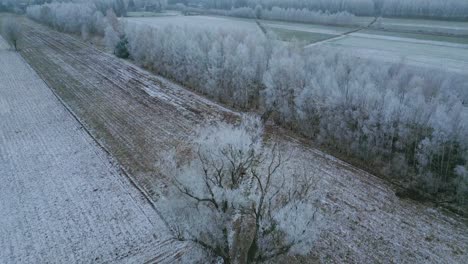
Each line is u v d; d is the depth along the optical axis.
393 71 38.03
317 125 32.31
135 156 29.88
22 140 33.72
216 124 34.94
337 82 32.56
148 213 22.95
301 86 33.75
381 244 19.98
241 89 39.53
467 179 22.61
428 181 24.27
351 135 29.12
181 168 20.09
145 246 20.38
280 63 35.31
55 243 20.77
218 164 17.12
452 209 22.70
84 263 19.30
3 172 28.23
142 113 39.25
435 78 34.00
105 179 26.89
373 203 23.42
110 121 37.31
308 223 15.99
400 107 26.47
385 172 26.84
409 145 26.30
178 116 38.03
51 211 23.48
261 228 15.65
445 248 19.50
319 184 25.45
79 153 30.92
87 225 22.12
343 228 21.22
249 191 17.36
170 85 49.09
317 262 18.91
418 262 18.70
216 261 18.05
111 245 20.50
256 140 20.41
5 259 19.69
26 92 47.81
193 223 15.95
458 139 23.89
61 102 43.53
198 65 45.41
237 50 41.91
